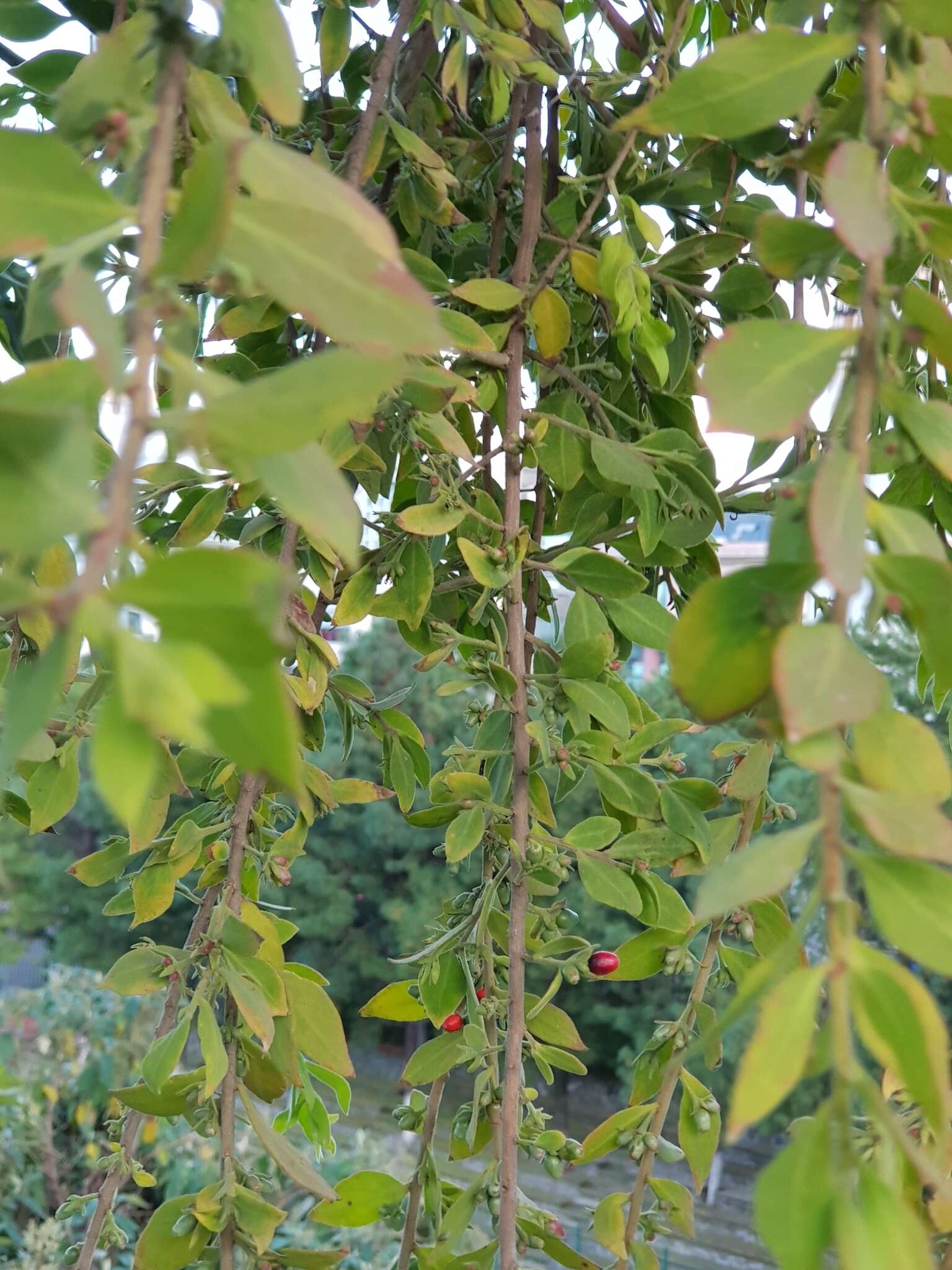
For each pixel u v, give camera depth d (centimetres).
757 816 32
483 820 30
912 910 13
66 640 9
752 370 14
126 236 20
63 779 33
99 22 28
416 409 30
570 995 339
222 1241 27
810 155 17
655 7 36
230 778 35
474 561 30
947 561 13
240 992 28
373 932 400
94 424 12
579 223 34
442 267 40
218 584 9
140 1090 29
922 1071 12
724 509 35
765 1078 12
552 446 35
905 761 13
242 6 14
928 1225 22
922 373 33
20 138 12
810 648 12
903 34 15
